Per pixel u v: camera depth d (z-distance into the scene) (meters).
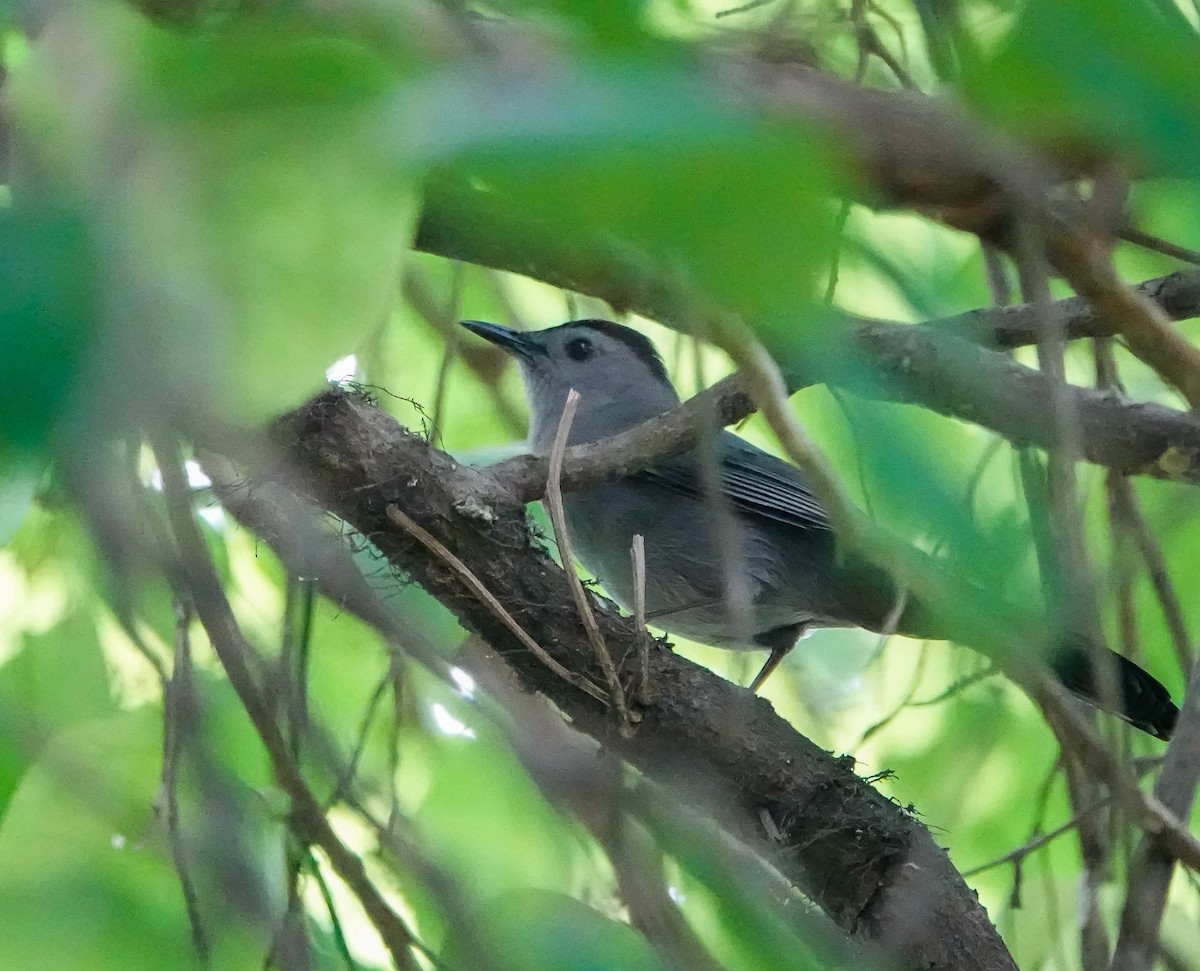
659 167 1.69
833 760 7.69
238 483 6.37
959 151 2.47
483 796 7.28
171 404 2.17
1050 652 5.90
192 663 6.48
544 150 1.66
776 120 1.88
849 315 5.31
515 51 2.05
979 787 9.69
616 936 4.93
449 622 8.13
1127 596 7.96
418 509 6.70
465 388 10.96
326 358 2.27
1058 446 4.61
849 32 5.17
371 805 7.66
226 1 2.09
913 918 7.35
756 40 3.37
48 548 6.78
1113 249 4.39
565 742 7.20
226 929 5.89
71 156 1.92
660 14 2.74
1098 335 7.06
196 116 1.89
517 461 7.18
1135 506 7.91
